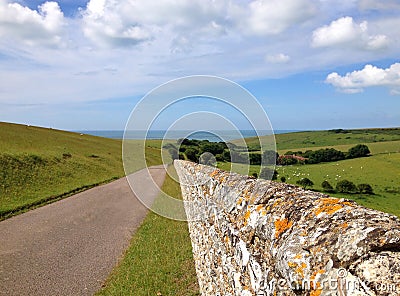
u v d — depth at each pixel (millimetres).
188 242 9633
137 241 10102
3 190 17219
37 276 7543
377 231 1730
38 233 11211
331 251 1882
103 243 10070
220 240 4527
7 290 6832
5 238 10602
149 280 7090
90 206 16078
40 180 21031
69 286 7016
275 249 2473
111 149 48125
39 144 37844
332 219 2166
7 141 34500
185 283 6863
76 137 55281
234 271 3627
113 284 7035
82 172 26828
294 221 2488
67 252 9234
